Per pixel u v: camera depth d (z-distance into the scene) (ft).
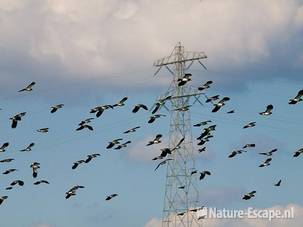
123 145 478.59
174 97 594.65
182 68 604.90
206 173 486.38
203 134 468.34
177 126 603.26
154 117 459.73
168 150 460.96
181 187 591.78
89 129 460.55
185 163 604.08
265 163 493.36
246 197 461.78
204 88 476.13
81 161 476.54
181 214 582.35
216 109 451.94
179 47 609.42
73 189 465.06
